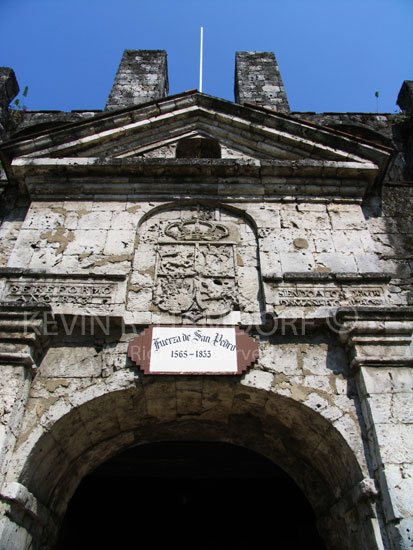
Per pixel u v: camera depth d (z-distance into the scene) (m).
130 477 9.22
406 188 9.02
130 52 14.92
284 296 6.68
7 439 5.32
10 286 6.70
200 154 9.51
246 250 7.45
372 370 5.96
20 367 5.85
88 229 7.57
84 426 6.23
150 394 6.23
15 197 8.41
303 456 6.73
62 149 8.34
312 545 7.61
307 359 6.31
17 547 5.13
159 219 7.88
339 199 8.13
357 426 5.73
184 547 8.94
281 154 8.76
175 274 7.07
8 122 13.78
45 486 6.01
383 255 7.96
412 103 14.00
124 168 8.09
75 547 8.07
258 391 6.07
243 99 13.57
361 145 8.38
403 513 4.87
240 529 9.10
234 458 8.68
